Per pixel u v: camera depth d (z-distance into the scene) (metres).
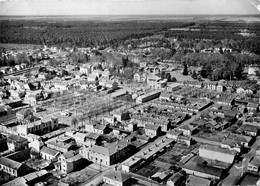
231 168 140.62
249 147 163.25
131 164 137.75
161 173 132.50
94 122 191.38
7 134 179.88
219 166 139.75
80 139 167.88
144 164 143.25
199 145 166.75
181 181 126.81
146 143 168.62
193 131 182.50
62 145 158.25
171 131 178.75
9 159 138.12
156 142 170.38
